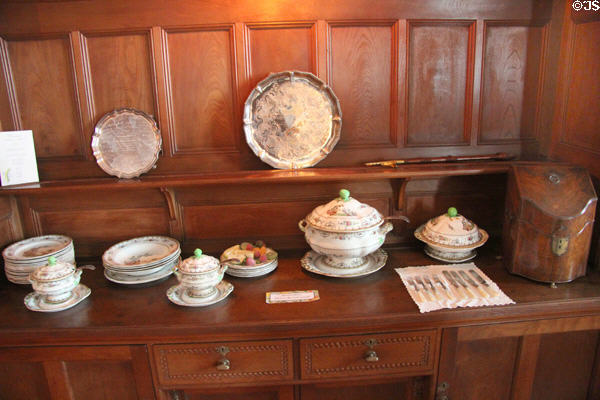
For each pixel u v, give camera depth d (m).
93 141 1.58
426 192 1.66
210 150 1.63
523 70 1.63
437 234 1.55
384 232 1.48
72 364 1.33
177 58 1.55
